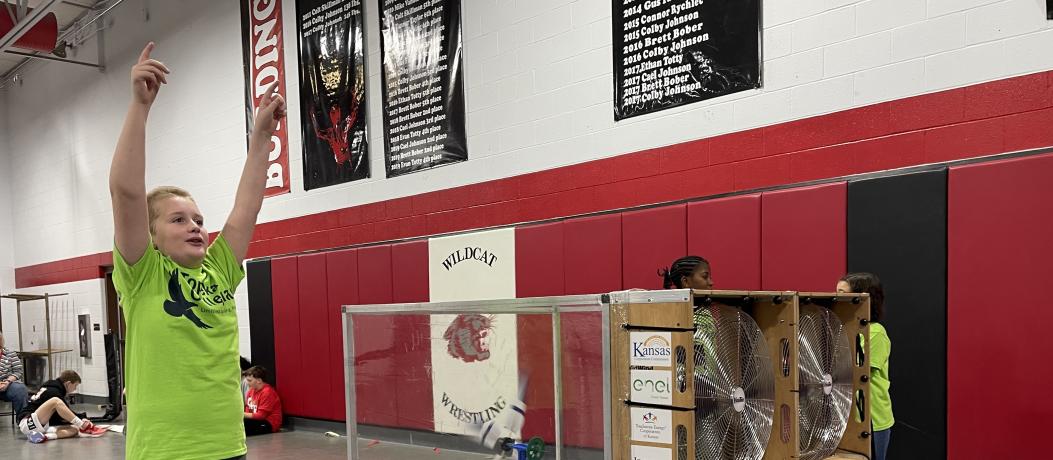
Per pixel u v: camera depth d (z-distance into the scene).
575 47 5.64
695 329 2.07
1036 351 3.51
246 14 8.63
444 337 2.87
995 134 3.74
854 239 4.14
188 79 9.53
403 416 3.05
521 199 5.99
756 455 2.26
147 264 1.85
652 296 2.13
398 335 3.06
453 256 6.41
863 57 4.23
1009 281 3.59
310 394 7.78
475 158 6.36
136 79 1.72
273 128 2.35
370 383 3.20
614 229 5.24
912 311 3.92
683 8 5.00
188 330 1.88
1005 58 3.73
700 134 4.92
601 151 5.47
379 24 7.21
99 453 7.20
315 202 7.91
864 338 2.73
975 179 3.72
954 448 3.77
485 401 2.71
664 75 5.11
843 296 2.66
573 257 5.48
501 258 6.01
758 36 4.65
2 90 13.64
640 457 2.15
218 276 2.05
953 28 3.91
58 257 12.38
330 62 7.69
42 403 8.31
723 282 4.68
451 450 2.86
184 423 1.84
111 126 11.08
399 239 7.02
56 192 12.37
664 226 4.96
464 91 6.46
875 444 3.47
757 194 4.54
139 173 1.75
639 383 2.16
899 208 3.98
